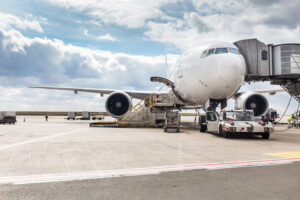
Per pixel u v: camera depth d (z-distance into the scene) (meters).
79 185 3.95
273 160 6.14
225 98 15.20
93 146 8.45
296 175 4.62
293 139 11.77
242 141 10.66
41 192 3.60
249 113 12.56
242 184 4.02
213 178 4.39
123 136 12.10
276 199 3.31
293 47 16.19
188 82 16.20
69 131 15.00
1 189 3.74
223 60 13.52
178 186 3.90
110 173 4.73
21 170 4.94
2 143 9.09
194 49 16.28
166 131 15.23
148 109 20.66
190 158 6.36
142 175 4.60
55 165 5.43
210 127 13.71
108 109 19.83
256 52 16.72
